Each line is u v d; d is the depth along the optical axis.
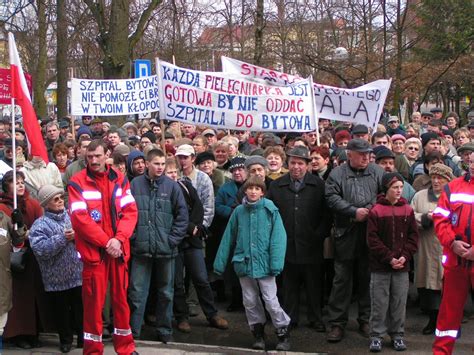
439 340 5.54
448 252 5.46
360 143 6.44
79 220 5.33
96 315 5.50
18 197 6.25
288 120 8.35
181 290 6.88
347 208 6.32
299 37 22.38
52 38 20.88
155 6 16.75
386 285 6.13
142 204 6.24
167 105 7.94
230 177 8.15
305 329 6.86
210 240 7.70
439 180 6.71
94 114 10.80
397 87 16.11
